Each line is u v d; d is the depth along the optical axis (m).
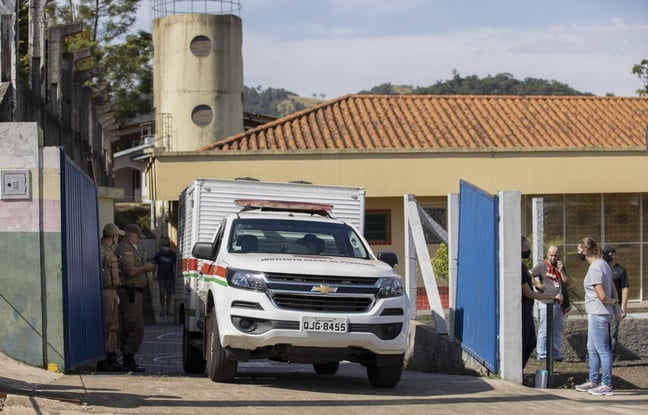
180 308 15.34
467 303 12.85
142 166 56.81
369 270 10.15
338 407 8.91
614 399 10.58
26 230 10.72
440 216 25.83
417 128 27.86
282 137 26.62
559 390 11.24
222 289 10.12
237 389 9.91
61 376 10.34
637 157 25.95
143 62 56.91
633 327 15.20
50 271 10.73
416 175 25.09
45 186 10.76
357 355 10.12
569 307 14.60
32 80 18.72
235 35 45.03
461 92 133.38
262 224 11.43
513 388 10.79
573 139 27.69
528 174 25.53
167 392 9.33
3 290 10.69
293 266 9.91
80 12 56.09
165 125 44.38
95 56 54.22
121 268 13.36
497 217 11.62
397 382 10.57
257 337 9.67
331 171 24.80
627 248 26.62
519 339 11.54
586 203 26.44
